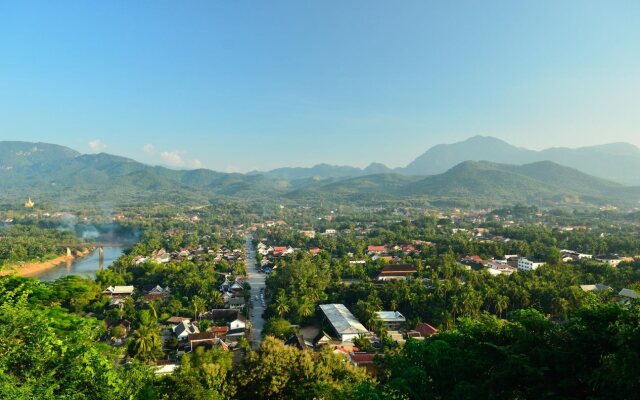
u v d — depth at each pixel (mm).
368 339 96750
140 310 120188
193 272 164375
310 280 140750
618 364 20172
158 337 93562
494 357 27250
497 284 124000
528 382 24734
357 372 47469
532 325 27016
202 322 114250
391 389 27969
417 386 28219
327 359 47562
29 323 28469
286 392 42562
